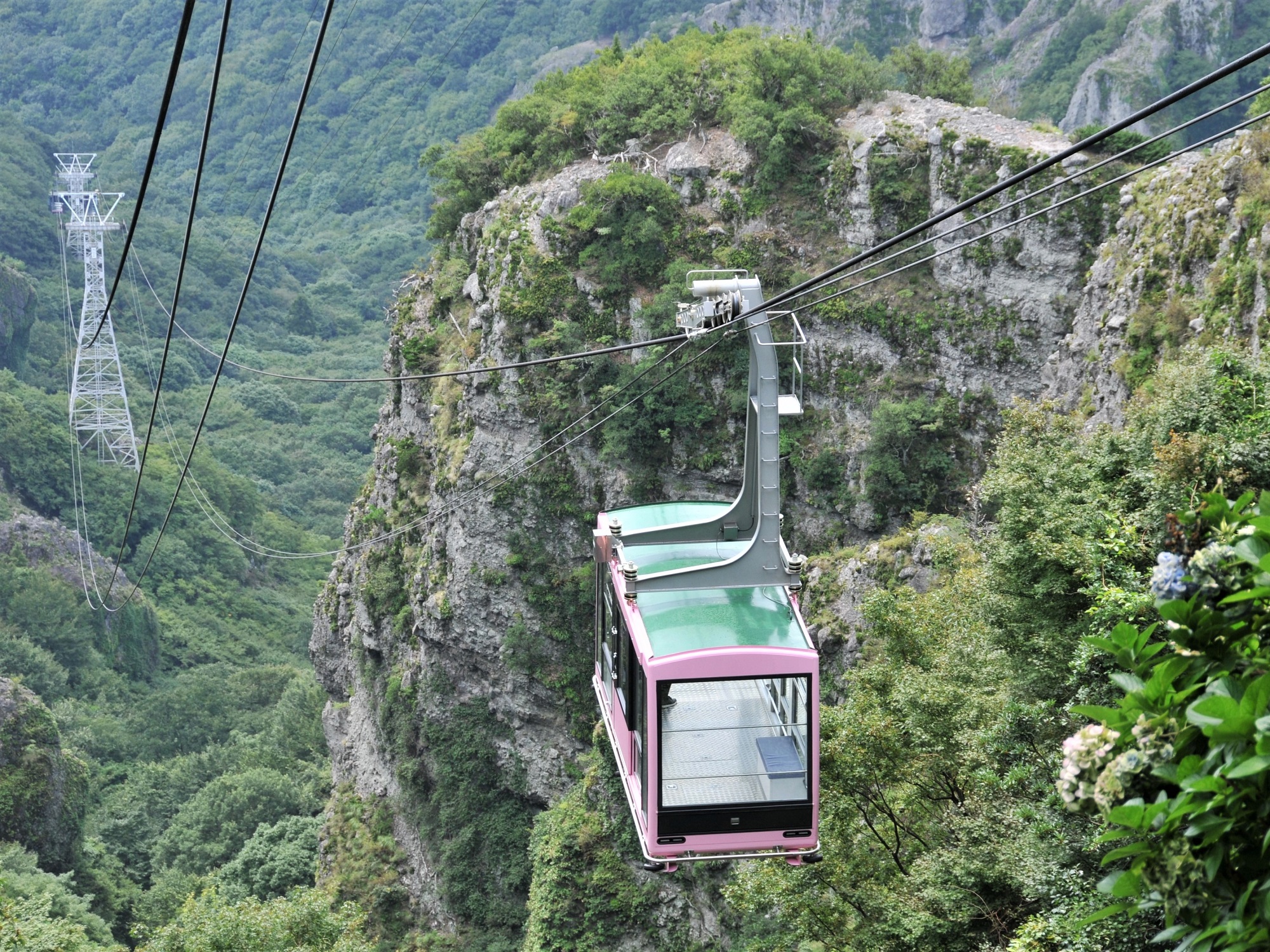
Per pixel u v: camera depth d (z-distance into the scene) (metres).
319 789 85.56
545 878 50.78
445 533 59.56
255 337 179.12
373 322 185.88
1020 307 54.03
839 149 57.69
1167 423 22.31
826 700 45.03
